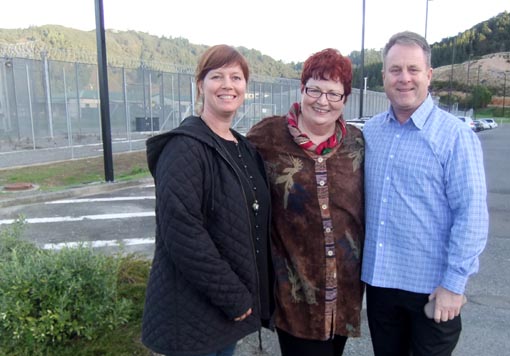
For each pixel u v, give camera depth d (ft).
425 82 6.69
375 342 7.73
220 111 6.57
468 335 11.07
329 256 7.21
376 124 7.44
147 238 19.63
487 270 15.69
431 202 6.63
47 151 51.24
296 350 7.68
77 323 8.67
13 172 36.50
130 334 9.14
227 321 6.31
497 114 286.87
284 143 7.34
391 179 6.92
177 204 5.71
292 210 7.25
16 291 8.32
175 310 6.08
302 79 7.20
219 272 5.86
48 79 55.57
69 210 24.84
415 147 6.73
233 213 6.15
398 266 6.97
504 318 12.00
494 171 43.93
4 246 10.80
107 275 9.28
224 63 6.47
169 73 69.26
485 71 362.74
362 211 7.39
